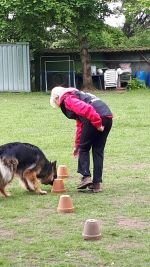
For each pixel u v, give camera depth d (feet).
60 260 18.69
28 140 47.26
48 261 18.62
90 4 102.12
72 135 50.11
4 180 28.25
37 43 109.29
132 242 20.45
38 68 112.06
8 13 102.89
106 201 27.17
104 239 20.81
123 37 118.01
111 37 113.80
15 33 107.76
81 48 107.14
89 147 29.32
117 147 43.80
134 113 64.49
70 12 99.09
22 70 105.91
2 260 18.58
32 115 64.28
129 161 38.50
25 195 29.04
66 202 25.27
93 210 25.36
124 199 27.63
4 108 72.08
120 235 21.26
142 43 119.85
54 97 28.84
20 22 103.14
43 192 29.30
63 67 112.68
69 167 36.81
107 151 42.11
